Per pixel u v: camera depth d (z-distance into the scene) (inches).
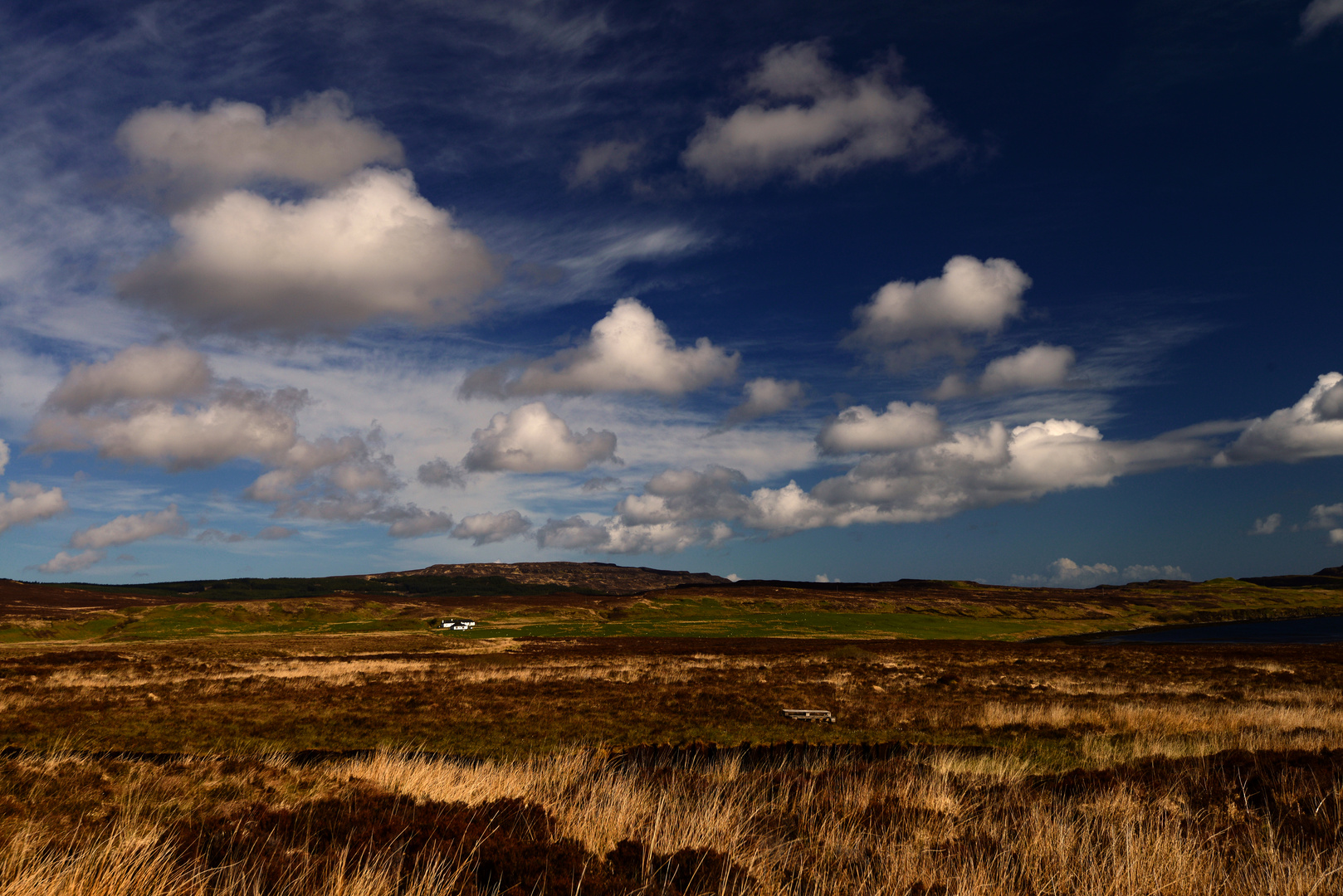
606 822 270.1
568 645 2743.6
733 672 1517.0
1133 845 235.1
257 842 230.8
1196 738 609.6
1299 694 1111.6
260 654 2177.7
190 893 182.7
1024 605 5969.5
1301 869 218.1
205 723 826.2
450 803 299.9
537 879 205.3
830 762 519.5
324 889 188.5
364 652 2356.1
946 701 1051.3
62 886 177.5
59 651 2094.0
